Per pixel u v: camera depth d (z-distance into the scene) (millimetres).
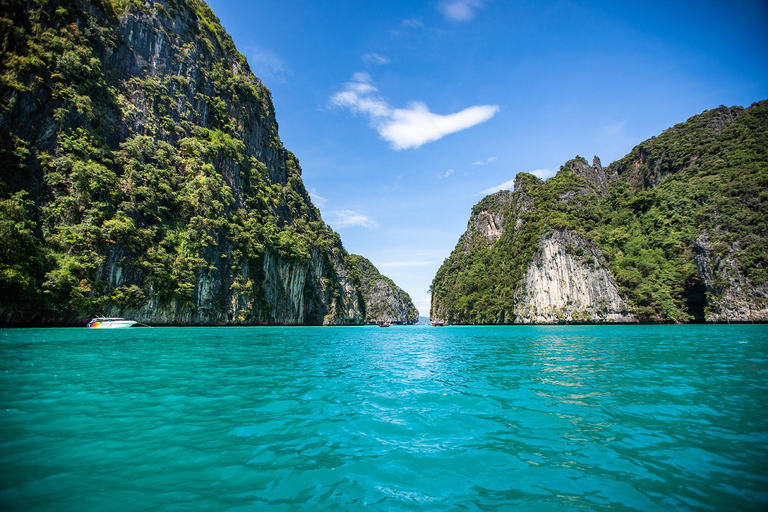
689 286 76062
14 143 40562
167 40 67500
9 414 7750
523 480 5320
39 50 44531
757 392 10602
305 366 16578
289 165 114375
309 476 5379
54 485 4832
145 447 6277
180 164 61906
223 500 4645
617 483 5176
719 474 5395
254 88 93562
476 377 13859
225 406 9102
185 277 53812
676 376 13266
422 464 5875
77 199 43531
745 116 95875
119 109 55594
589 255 84812
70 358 16141
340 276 123688
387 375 14367
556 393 10844
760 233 68125
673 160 104062
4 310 35000
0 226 34531
